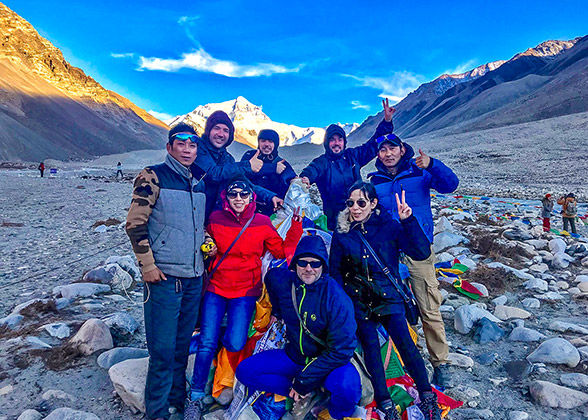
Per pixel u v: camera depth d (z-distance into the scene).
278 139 5.58
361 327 3.33
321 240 3.15
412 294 3.60
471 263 7.64
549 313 5.87
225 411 3.44
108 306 5.93
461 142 78.44
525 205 21.05
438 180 4.00
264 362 3.30
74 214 17.16
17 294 6.57
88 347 4.34
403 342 3.29
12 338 4.74
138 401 3.35
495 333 5.00
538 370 4.13
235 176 3.56
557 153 54.22
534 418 3.40
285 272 3.35
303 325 3.12
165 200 3.18
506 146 65.50
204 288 3.65
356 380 3.06
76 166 98.44
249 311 3.60
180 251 3.21
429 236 4.09
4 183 33.81
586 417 3.38
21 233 12.64
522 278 7.12
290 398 3.32
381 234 3.40
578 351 4.33
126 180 46.06
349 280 3.40
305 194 4.69
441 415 3.25
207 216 4.38
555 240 9.27
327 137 5.18
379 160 4.37
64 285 6.48
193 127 3.34
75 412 3.23
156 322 3.19
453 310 5.88
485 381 4.04
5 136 144.88
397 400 3.36
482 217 13.47
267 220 3.67
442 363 4.00
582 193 27.89
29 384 3.83
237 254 3.52
